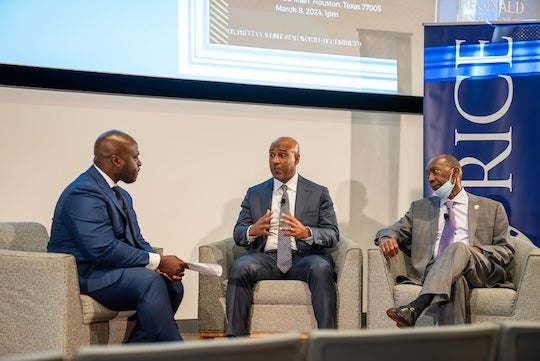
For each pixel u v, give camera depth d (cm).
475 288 378
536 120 466
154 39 457
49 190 439
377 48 507
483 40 469
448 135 468
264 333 399
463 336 171
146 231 462
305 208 421
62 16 437
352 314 396
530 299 360
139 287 335
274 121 487
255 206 426
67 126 443
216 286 406
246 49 476
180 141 468
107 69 446
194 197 472
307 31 490
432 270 368
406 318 358
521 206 464
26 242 376
